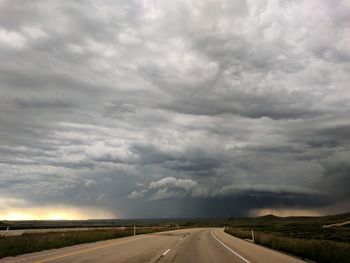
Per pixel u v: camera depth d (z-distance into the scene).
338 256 17.61
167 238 39.34
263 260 18.80
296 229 90.62
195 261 17.73
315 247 20.86
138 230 59.78
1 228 60.84
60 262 15.59
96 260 16.73
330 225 121.69
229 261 18.09
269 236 36.09
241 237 44.97
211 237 43.78
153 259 17.94
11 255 18.44
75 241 28.81
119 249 23.53
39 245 23.00
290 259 19.52
